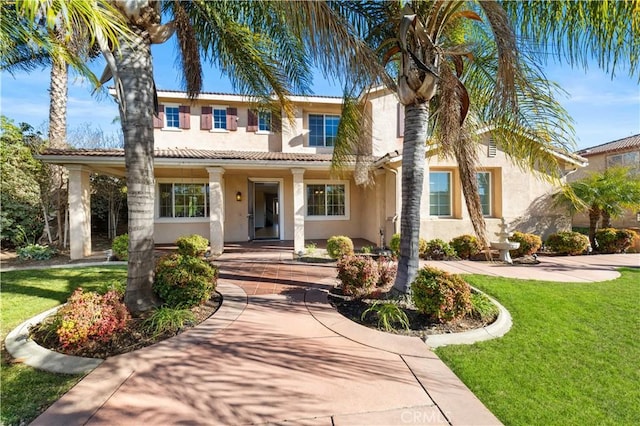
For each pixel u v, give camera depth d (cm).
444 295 486
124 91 521
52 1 258
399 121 1559
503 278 819
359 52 445
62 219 1378
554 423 284
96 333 415
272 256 1173
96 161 1073
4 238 1291
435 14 557
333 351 418
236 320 527
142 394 320
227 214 1589
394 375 360
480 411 298
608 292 685
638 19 387
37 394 320
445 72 634
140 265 538
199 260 621
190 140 1567
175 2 651
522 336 471
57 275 847
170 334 466
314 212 1664
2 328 487
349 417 288
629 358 405
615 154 1925
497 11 395
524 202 1316
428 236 1265
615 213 1308
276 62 775
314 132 1631
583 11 415
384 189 1381
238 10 672
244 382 342
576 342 450
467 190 727
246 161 1173
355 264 648
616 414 298
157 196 1530
